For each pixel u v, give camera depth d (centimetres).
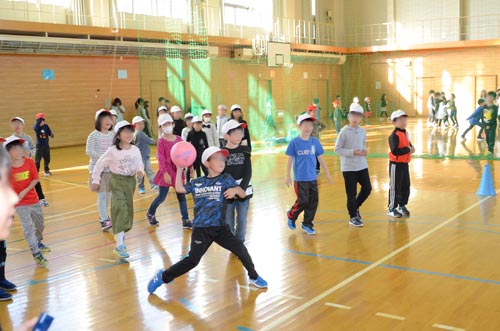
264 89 2145
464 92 2852
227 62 2114
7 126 1734
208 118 999
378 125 2522
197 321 424
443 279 499
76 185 1144
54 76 1852
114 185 591
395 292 469
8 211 119
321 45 2992
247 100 2189
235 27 2531
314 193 671
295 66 2691
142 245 657
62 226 775
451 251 587
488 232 660
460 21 2895
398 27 3098
